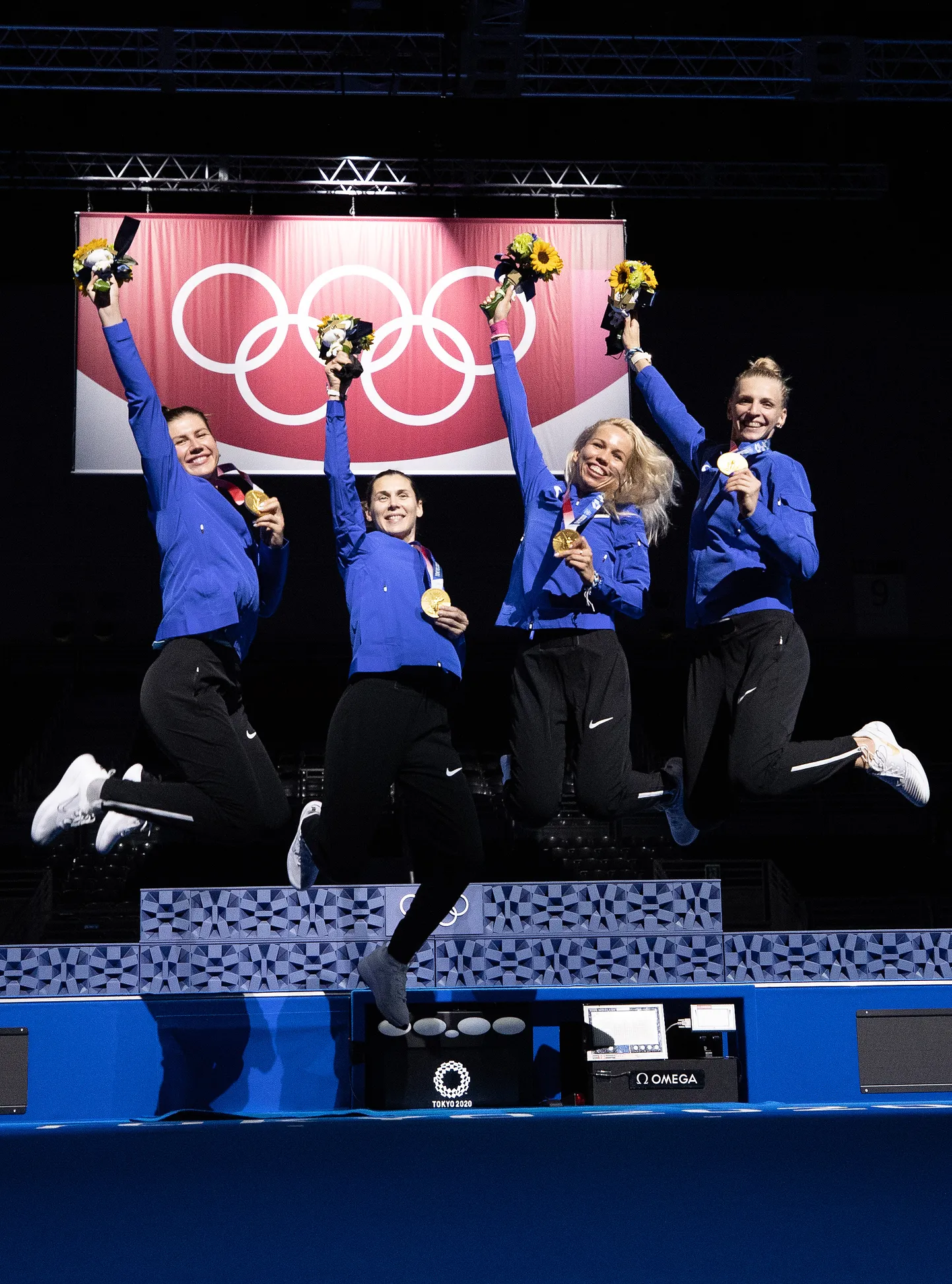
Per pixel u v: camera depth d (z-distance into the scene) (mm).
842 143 14266
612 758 4715
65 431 17062
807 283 17516
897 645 17531
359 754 4523
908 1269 1688
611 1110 5496
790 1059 6020
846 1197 2346
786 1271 1688
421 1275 1704
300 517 17438
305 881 5262
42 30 11664
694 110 13820
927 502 17641
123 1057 5902
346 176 14508
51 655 16922
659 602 17531
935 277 17484
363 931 6062
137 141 14117
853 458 17594
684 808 4816
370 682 4570
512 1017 6000
